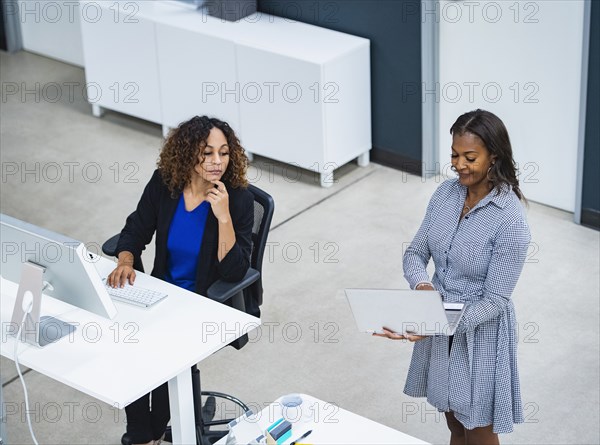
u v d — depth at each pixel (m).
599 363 5.89
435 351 4.38
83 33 8.99
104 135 9.07
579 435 5.33
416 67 7.79
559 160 7.41
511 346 4.34
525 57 7.30
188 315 4.69
